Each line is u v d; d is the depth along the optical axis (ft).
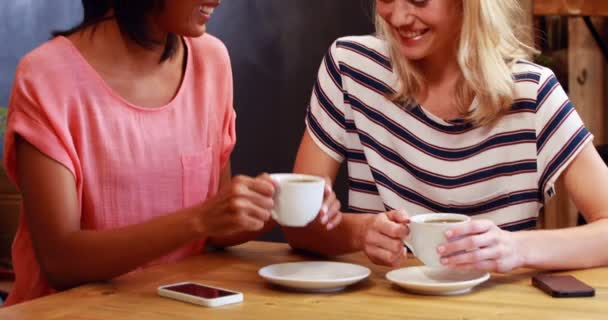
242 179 4.70
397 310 4.29
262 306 4.41
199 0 5.34
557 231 5.22
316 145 6.70
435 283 4.56
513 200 6.18
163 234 4.94
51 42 5.68
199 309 4.37
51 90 5.48
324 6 12.85
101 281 5.09
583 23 11.19
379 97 6.46
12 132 5.39
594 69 11.27
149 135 5.89
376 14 6.57
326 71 6.72
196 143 6.17
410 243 5.01
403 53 5.88
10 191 9.70
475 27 5.87
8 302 6.05
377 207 6.63
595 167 6.02
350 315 4.21
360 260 5.52
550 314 4.18
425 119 6.29
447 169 6.25
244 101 12.85
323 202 5.16
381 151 6.48
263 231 5.87
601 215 5.82
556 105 6.07
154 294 4.70
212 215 4.78
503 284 4.82
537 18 10.43
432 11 5.63
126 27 5.64
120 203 5.81
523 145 6.11
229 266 5.39
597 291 4.64
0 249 9.84
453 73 6.22
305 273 4.99
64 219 5.31
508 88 5.98
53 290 5.88
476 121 6.10
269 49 12.84
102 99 5.68
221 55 6.46
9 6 10.76
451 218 4.97
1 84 10.78
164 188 5.98
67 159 5.41
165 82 6.06
